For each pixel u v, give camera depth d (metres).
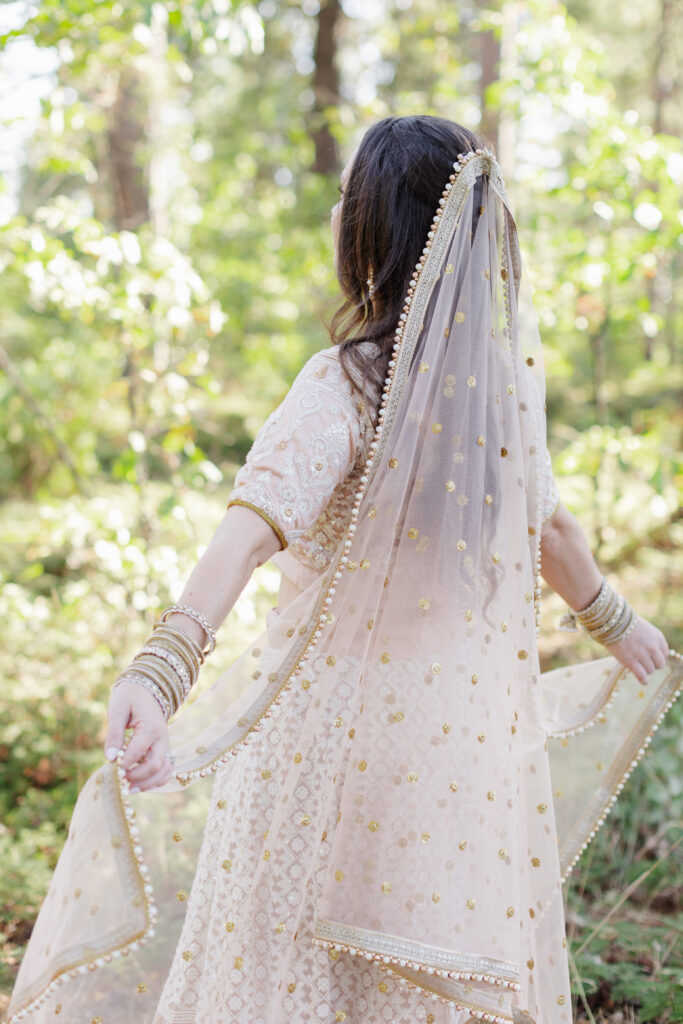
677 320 8.16
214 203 7.45
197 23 3.52
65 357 6.69
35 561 5.69
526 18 4.93
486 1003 1.38
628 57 11.36
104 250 3.66
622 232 4.56
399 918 1.35
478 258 1.50
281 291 7.34
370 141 1.56
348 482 1.43
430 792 1.37
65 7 3.53
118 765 1.26
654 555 5.72
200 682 3.17
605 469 4.84
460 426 1.44
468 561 1.43
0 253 3.83
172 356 4.23
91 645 4.15
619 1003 2.23
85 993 1.48
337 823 1.40
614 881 2.72
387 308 1.52
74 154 4.35
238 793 1.49
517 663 1.54
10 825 3.06
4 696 3.68
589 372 9.25
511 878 1.42
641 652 1.80
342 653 1.44
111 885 1.32
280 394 6.80
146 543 3.72
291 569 1.52
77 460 6.40
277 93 9.51
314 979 1.39
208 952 1.47
